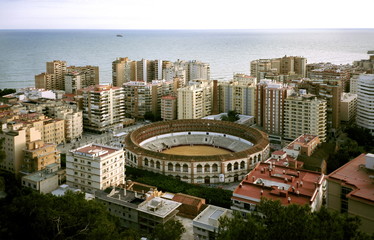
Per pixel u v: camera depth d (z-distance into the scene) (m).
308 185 181.00
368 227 145.50
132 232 140.25
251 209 167.75
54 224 133.88
